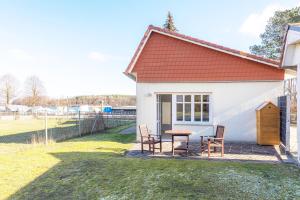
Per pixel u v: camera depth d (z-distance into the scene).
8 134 19.78
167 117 18.66
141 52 14.28
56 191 6.61
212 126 13.59
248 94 13.23
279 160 9.26
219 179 7.12
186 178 7.27
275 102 12.91
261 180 7.00
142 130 11.76
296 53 9.47
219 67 13.55
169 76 14.00
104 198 6.12
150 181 7.11
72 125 25.44
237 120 13.34
